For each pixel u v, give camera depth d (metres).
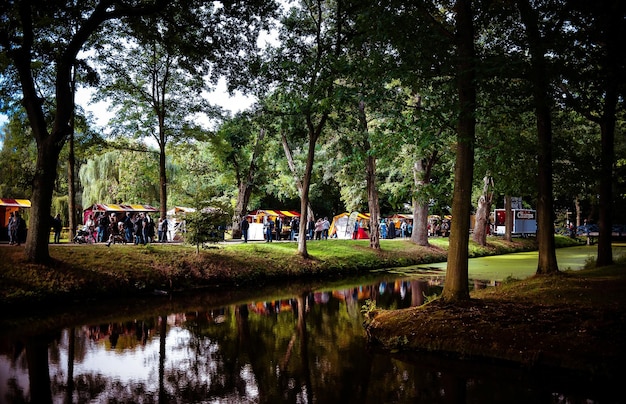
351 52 22.86
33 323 14.54
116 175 43.78
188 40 20.53
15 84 22.84
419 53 11.99
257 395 8.75
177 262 22.88
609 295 12.53
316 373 10.03
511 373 9.64
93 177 43.66
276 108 27.39
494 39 15.83
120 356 11.33
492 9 13.72
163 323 15.09
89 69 18.48
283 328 14.56
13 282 16.50
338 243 35.06
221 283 23.38
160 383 9.42
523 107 13.60
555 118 18.88
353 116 28.16
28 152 30.61
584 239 59.09
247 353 11.66
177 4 18.97
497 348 10.01
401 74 11.94
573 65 11.86
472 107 11.91
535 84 11.86
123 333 13.67
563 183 18.17
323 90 19.81
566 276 16.05
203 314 16.69
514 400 8.26
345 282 25.69
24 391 8.84
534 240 54.00
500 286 16.14
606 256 19.83
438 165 36.00
